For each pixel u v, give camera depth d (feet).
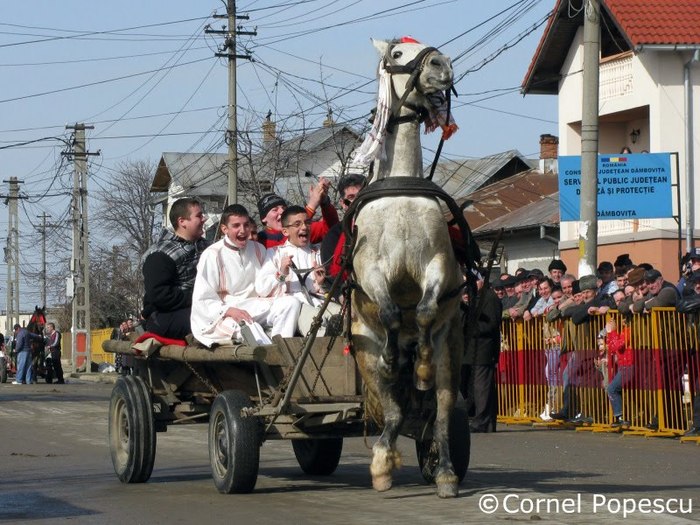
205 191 187.11
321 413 32.32
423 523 27.76
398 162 30.32
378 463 30.50
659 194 77.61
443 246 28.91
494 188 147.74
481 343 56.80
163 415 38.99
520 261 128.26
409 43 30.81
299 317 35.22
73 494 35.32
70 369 189.67
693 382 50.19
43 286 261.85
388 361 28.81
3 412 76.89
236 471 33.12
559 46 104.27
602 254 102.17
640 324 52.70
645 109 98.68
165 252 37.55
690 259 55.26
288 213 37.52
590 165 61.82
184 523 28.99
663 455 44.88
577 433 55.26
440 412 30.83
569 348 58.03
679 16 94.94
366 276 28.96
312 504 31.45
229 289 36.01
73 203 175.32
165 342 37.06
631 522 27.40
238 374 35.42
